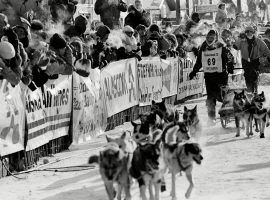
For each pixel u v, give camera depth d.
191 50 40.50
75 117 22.55
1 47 16.62
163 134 14.12
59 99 21.28
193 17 42.38
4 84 16.81
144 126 14.63
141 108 31.19
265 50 32.34
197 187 14.23
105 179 11.93
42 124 19.70
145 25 34.03
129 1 62.62
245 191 13.35
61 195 14.05
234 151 19.53
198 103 36.88
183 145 13.08
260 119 22.77
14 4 21.00
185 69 38.38
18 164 17.80
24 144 18.08
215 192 13.52
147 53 31.83
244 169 16.20
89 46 24.81
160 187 13.88
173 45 36.00
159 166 12.52
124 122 28.92
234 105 23.08
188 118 19.28
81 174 16.75
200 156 13.00
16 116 17.45
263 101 22.66
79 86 22.81
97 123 24.84
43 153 20.16
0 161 16.66
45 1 24.78
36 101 19.22
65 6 24.81
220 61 27.33
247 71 32.56
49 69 19.61
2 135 16.64
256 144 21.02
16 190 14.79
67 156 20.03
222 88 27.28
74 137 22.50
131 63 29.42
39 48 19.89
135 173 12.33
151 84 32.16
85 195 14.02
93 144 22.62
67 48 21.00
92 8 62.34
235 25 53.47
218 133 24.36
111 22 30.84
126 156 12.26
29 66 18.47
